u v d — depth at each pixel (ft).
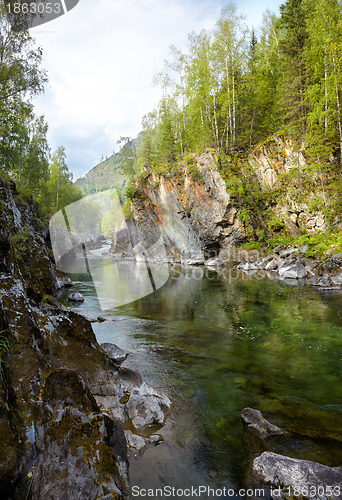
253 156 65.82
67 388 7.43
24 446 5.86
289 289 34.22
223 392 11.30
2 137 55.72
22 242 23.84
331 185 52.85
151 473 6.80
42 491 5.35
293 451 7.81
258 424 8.78
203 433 8.55
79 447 6.07
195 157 70.44
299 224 58.18
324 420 9.46
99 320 21.90
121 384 10.46
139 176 85.71
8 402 6.25
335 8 49.85
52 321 10.32
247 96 72.90
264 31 92.32
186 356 15.11
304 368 13.76
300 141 58.13
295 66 59.82
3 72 39.47
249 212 63.67
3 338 7.44
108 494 5.46
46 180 93.61
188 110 87.66
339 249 41.70
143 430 8.55
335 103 51.08
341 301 27.55
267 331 19.67
